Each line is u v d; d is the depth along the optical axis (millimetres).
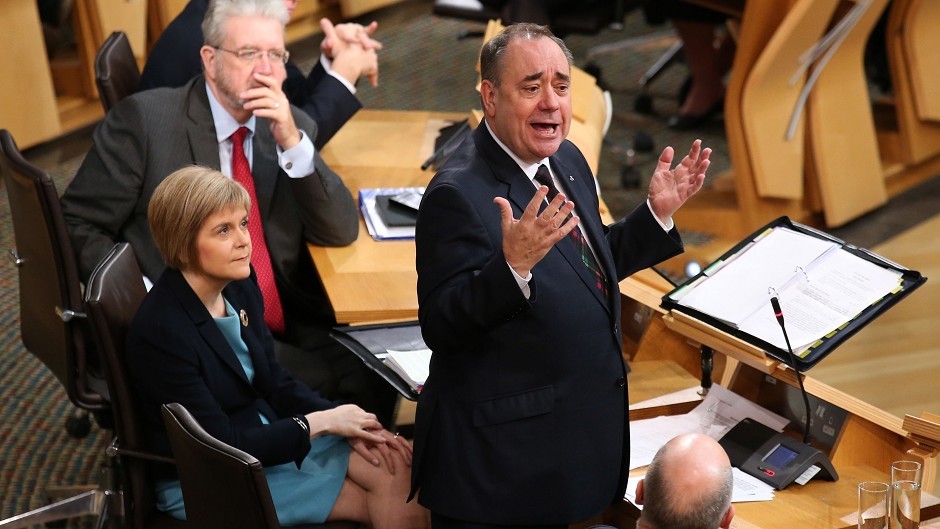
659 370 11188
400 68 25828
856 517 8844
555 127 8203
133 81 14742
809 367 9219
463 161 8477
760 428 9891
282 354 12312
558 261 8398
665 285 12273
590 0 20438
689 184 8977
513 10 20328
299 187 12000
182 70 14680
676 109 24359
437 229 8172
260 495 7430
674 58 24516
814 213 19750
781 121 18109
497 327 7934
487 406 8359
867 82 25078
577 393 8453
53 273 10555
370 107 23391
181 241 9422
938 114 20797
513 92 8102
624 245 9180
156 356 9312
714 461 6941
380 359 10227
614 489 8797
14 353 15281
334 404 10664
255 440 9555
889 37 20750
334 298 11156
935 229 19625
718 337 9773
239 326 10133
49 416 13938
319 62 14953
